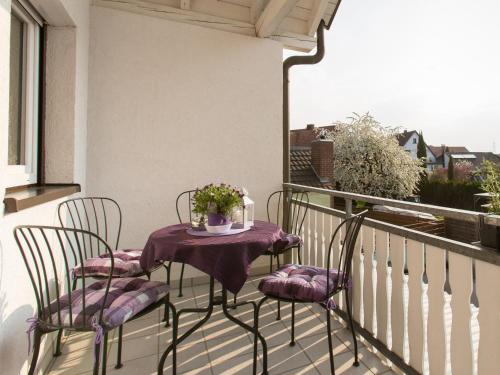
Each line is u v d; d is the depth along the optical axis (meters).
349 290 1.93
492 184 1.41
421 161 9.12
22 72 2.10
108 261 1.97
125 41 2.84
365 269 1.97
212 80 3.16
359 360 1.80
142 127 2.90
